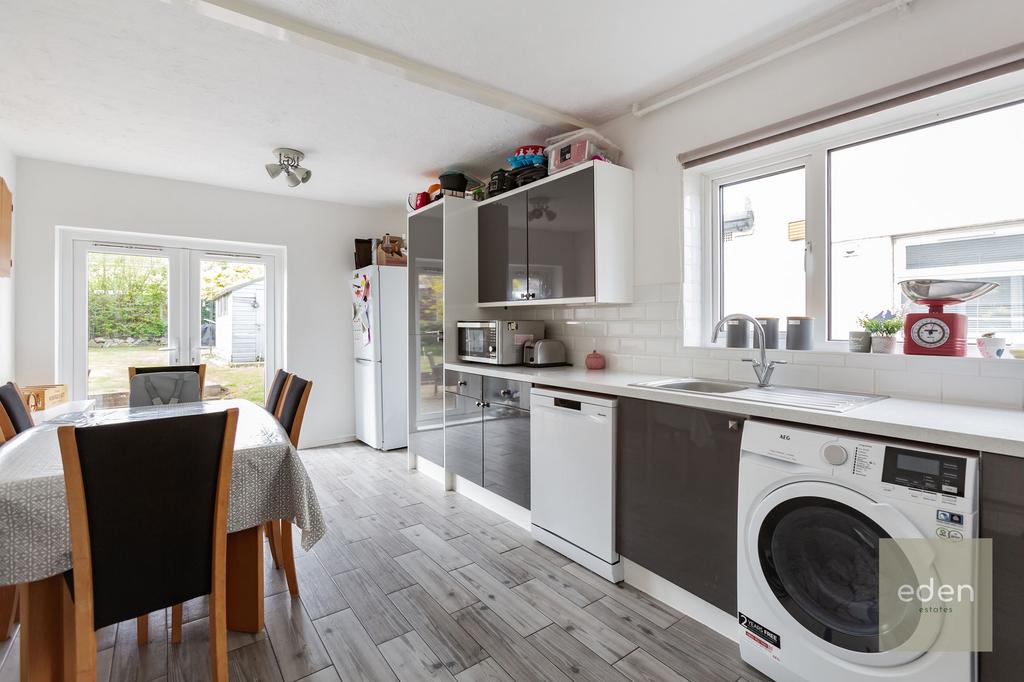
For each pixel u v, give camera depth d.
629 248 2.67
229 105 2.59
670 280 2.51
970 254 1.75
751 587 1.55
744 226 2.42
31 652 1.40
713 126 2.32
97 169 3.57
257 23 1.85
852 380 1.89
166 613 1.83
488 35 2.01
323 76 2.29
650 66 2.26
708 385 2.26
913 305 1.88
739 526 1.59
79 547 1.23
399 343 4.50
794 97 2.02
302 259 4.48
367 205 4.80
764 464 1.51
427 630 1.82
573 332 3.12
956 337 1.66
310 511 1.73
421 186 4.14
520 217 3.03
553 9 1.84
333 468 3.90
